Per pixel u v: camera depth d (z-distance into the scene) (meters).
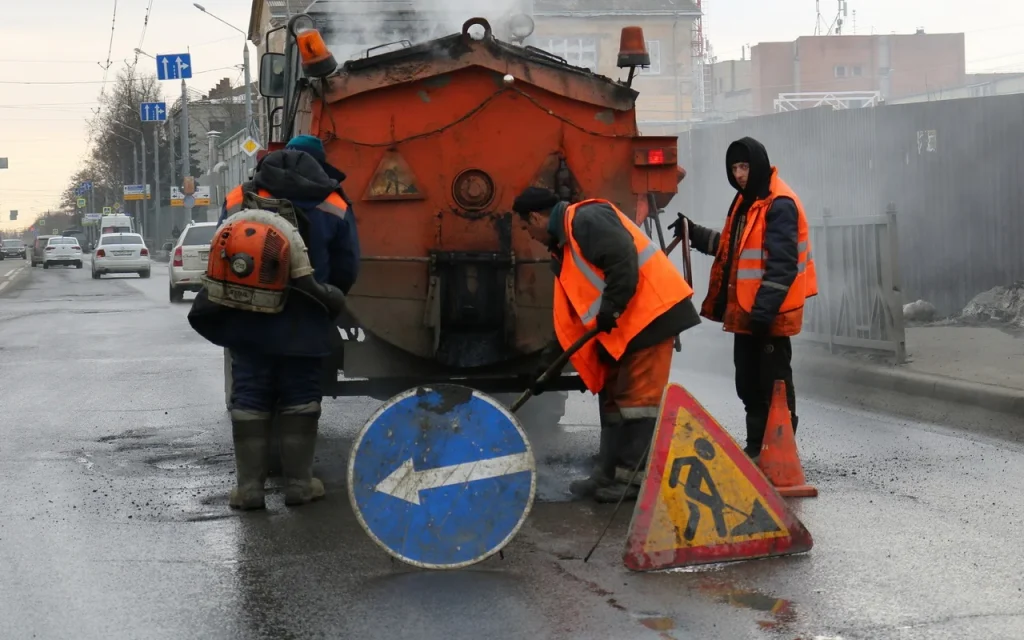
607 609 4.74
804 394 10.66
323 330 6.61
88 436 9.30
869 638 4.34
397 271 7.32
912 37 81.44
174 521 6.43
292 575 5.34
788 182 16.94
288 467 6.76
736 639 4.36
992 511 6.24
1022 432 8.48
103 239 46.50
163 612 4.84
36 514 6.64
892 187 15.22
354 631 4.55
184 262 28.27
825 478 7.15
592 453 8.22
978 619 4.53
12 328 20.95
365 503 5.36
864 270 11.41
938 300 14.86
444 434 5.42
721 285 7.30
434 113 7.32
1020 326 12.80
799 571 5.21
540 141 7.41
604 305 6.19
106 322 22.09
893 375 10.34
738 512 5.40
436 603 4.88
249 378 6.68
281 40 10.20
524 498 5.41
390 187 7.29
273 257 6.32
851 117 15.75
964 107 14.70
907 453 7.88
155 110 70.88
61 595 5.11
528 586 5.09
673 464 5.34
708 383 11.98
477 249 7.35
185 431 9.50
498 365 7.45
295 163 6.70
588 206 6.33
